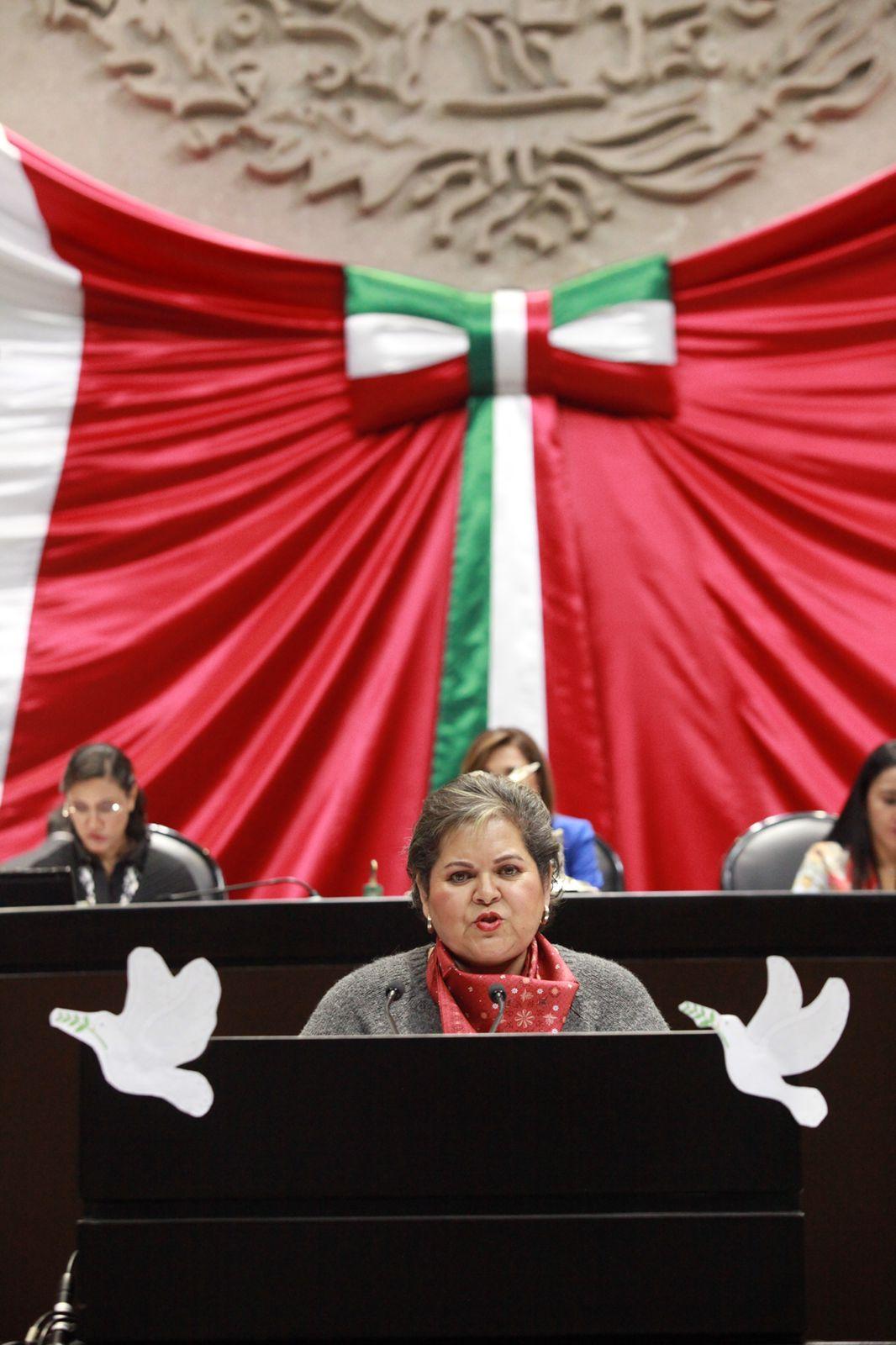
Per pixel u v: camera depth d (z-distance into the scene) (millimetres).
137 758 4273
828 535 4332
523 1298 1167
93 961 2002
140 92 4719
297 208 4734
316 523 4426
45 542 4355
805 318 4414
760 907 1999
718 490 4414
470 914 1677
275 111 4734
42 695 4285
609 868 3398
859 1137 1949
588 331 4441
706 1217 1176
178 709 4309
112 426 4418
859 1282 1934
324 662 4359
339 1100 1189
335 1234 1173
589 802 4285
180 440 4430
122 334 4469
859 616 4266
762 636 4309
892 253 4387
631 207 4719
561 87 4723
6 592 4328
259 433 4449
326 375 4500
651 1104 1190
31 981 1996
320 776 4316
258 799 4258
